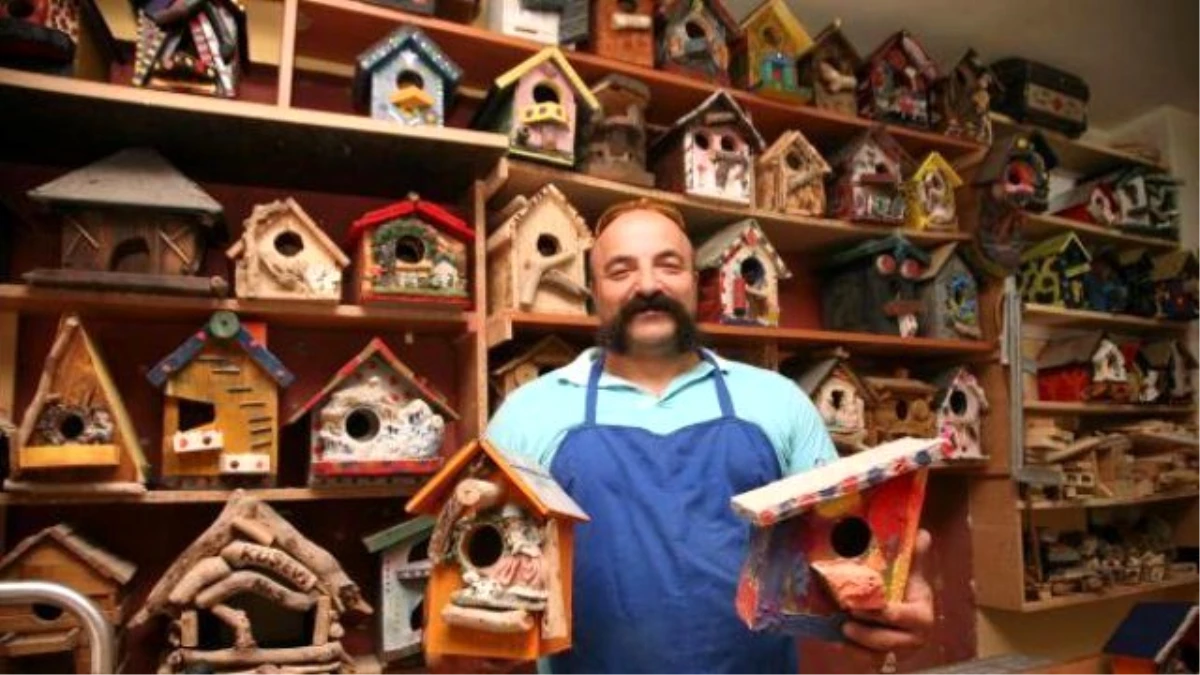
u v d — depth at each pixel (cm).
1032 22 247
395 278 154
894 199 214
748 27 206
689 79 193
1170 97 295
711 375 134
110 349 156
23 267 154
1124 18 247
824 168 207
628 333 129
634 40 188
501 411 138
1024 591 223
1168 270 281
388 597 150
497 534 104
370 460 147
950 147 235
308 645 129
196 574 122
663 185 198
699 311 195
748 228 193
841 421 198
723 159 190
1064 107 262
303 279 148
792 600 92
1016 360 226
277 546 130
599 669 111
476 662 96
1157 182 280
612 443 121
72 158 153
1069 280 255
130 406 156
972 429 228
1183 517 283
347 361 174
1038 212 244
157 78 142
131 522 154
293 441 163
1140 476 257
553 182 173
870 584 86
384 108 158
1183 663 203
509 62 185
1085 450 243
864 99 224
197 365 143
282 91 150
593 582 113
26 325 151
